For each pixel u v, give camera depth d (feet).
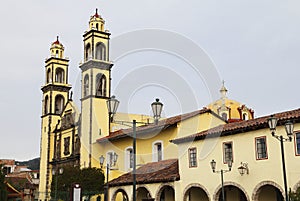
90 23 150.00
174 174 94.94
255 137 79.61
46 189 170.30
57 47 192.24
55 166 168.66
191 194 93.91
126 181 104.17
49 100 183.52
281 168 73.67
